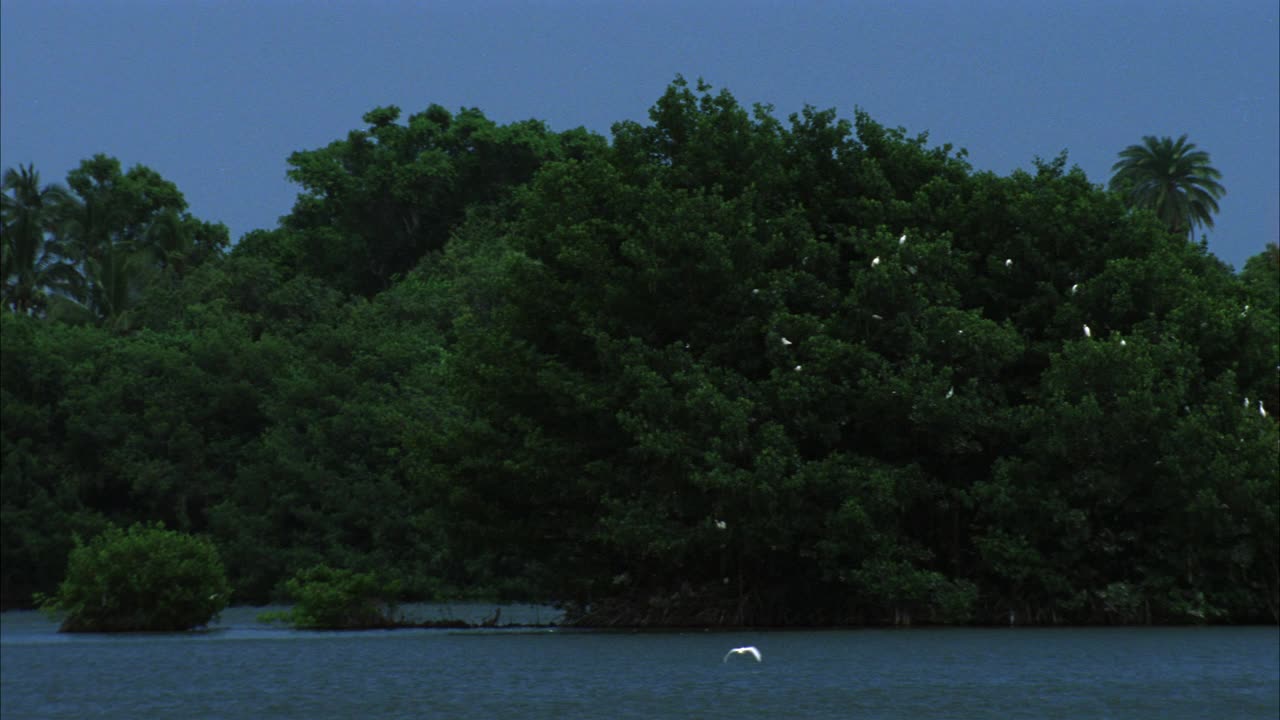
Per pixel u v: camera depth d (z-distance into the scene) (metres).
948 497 59.69
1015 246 61.41
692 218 57.00
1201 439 55.47
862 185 62.53
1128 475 57.06
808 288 58.78
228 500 109.19
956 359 57.91
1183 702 27.50
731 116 61.56
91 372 118.50
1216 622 58.62
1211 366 61.47
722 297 57.66
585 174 61.78
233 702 28.56
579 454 58.78
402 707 27.38
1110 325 60.56
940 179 62.38
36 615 90.38
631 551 58.69
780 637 49.25
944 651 41.84
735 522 54.81
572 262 58.12
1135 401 54.81
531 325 62.06
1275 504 55.66
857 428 58.62
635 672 35.09
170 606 58.12
